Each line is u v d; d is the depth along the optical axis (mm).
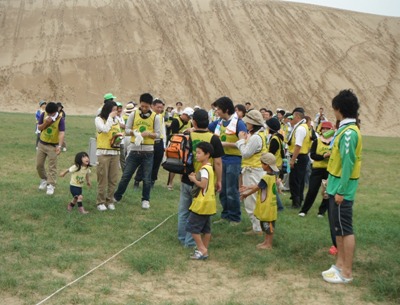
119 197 9836
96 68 51062
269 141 10398
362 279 6266
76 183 8781
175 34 57500
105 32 56031
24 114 37938
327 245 7648
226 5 65000
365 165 19906
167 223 8664
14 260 6297
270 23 63125
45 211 8781
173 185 12945
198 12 62375
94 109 46406
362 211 10836
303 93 52438
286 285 5977
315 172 9656
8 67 49688
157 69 52062
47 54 51938
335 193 6293
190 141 7371
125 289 5590
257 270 6406
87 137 22641
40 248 6793
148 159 9672
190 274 6234
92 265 6316
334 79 55375
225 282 6027
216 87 51438
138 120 9562
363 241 7984
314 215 10070
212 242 7684
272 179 7414
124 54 53156
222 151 7355
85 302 5117
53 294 5258
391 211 11023
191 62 53875
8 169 13398
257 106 49719
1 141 19172
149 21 58844
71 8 59500
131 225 8344
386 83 56500
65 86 48594
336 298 5609
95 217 8648
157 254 6824
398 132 48094
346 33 65250
